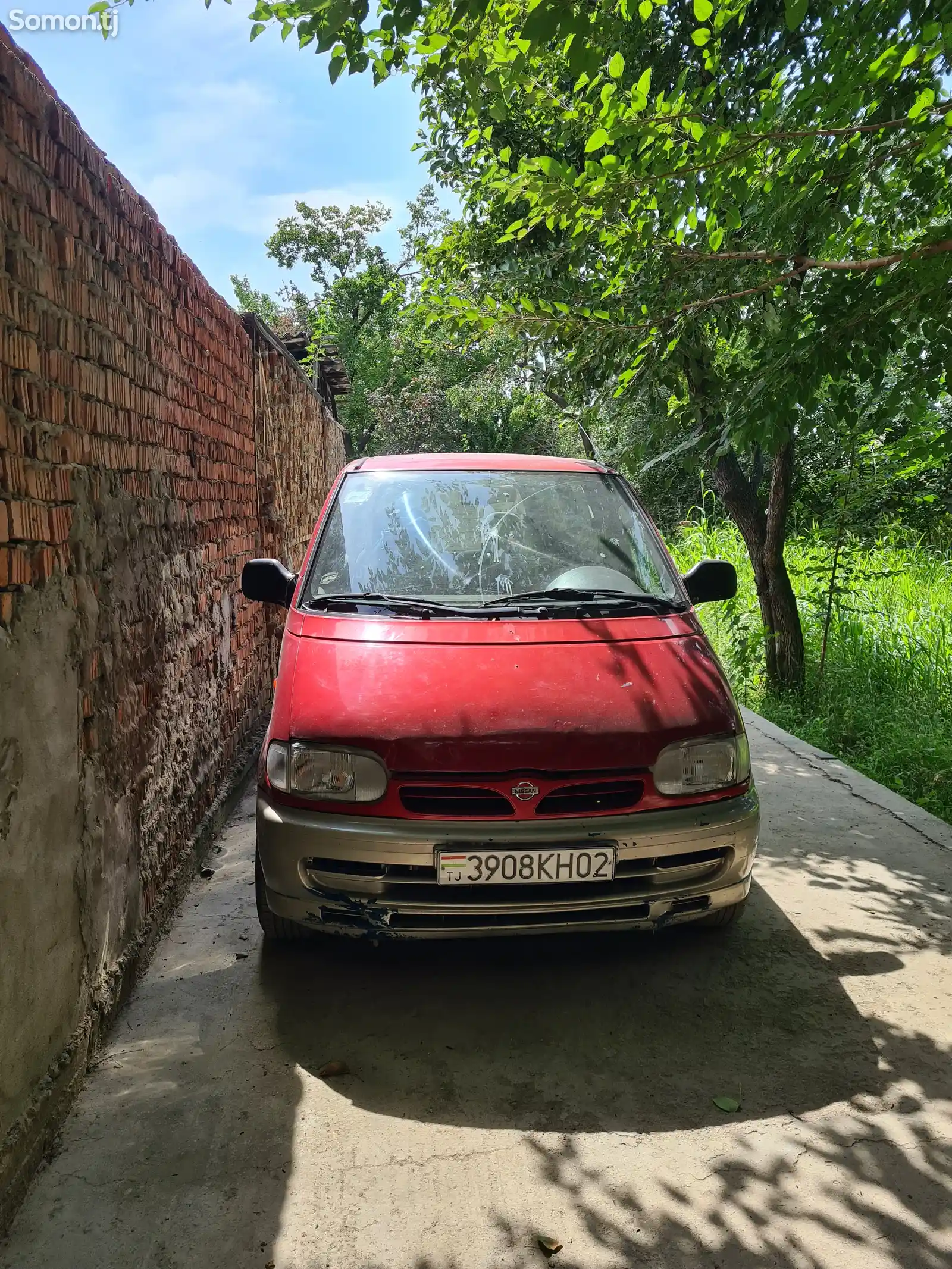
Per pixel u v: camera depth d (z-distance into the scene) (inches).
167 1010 115.8
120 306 120.9
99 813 106.7
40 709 88.5
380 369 1347.2
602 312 171.2
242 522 224.8
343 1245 79.4
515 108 253.4
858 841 174.2
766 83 188.7
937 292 127.3
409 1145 92.0
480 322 177.2
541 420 1100.5
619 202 143.2
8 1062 80.8
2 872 79.0
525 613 132.7
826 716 264.1
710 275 161.8
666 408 188.7
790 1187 86.5
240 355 226.4
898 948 132.6
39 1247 78.2
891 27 122.9
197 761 165.3
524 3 114.0
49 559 92.4
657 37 198.7
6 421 82.4
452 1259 78.1
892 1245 79.7
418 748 108.7
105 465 113.3
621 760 110.7
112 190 117.1
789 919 142.2
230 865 161.6
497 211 299.9
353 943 133.6
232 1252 78.4
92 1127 93.4
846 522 294.4
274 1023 113.3
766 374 139.4
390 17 102.5
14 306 85.0
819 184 140.4
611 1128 94.8
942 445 178.9
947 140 127.3
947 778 209.0
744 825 115.2
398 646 123.4
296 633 131.4
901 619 320.2
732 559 429.7
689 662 125.7
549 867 106.8
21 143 87.5
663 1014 116.3
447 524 149.7
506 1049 108.6
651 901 111.7
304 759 111.9
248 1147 91.2
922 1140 92.7
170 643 145.0
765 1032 112.2
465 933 109.9
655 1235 80.7
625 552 149.6
